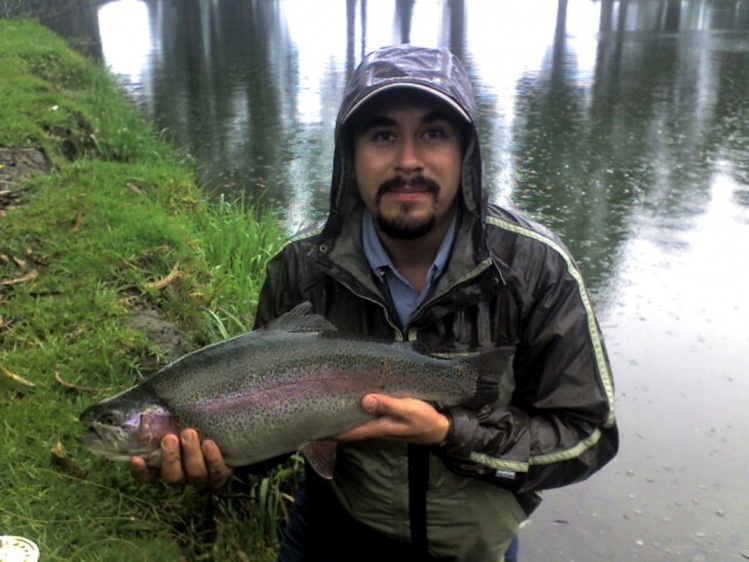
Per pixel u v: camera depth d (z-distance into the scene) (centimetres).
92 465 124
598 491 166
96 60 646
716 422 189
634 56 735
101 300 166
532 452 95
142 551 113
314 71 656
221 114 497
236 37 902
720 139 450
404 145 92
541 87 587
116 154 327
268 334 99
